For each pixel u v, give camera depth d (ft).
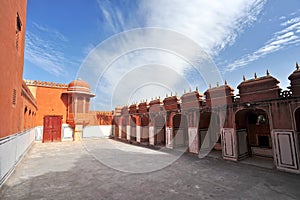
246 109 26.11
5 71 14.87
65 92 58.75
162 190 15.74
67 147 43.93
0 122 14.46
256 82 24.40
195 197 14.28
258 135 30.71
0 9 13.14
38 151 37.70
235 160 26.58
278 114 21.90
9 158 18.42
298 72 20.34
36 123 54.95
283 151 21.20
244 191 15.61
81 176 19.97
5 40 14.48
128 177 19.66
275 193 15.20
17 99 20.61
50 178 19.16
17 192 15.12
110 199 13.78
